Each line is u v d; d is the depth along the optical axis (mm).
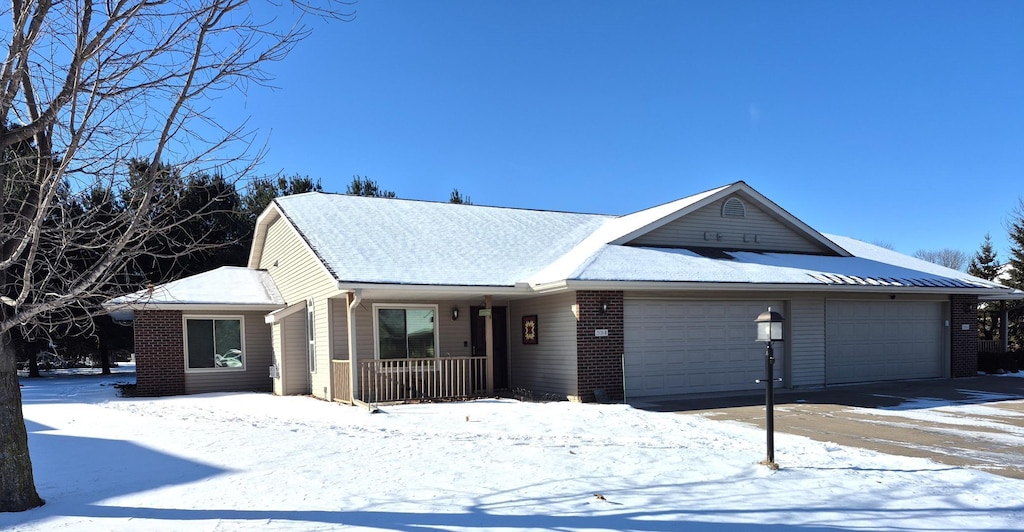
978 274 38438
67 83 5996
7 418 5852
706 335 15898
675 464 7477
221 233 27938
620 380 14570
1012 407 13156
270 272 20906
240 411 12984
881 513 5668
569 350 14547
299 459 7824
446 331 16359
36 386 21875
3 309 6000
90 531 5148
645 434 9641
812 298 17141
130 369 35562
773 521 5422
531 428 10172
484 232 18500
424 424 10719
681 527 5246
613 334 14562
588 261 14883
